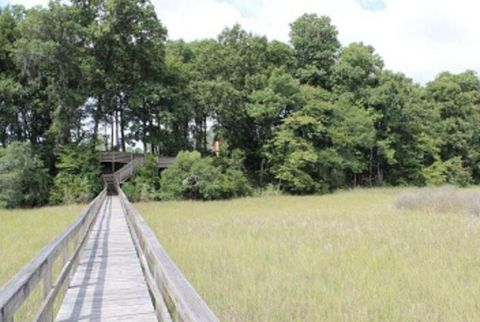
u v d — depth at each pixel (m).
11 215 22.80
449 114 54.44
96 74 36.03
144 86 37.31
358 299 6.74
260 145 43.09
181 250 11.06
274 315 6.10
